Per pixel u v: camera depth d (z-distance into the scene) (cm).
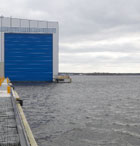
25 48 7875
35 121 2077
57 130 1761
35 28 7875
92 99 4181
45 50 7950
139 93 5941
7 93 2442
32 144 838
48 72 8056
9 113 1339
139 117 2358
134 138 1580
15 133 924
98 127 1884
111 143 1468
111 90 6975
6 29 7750
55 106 3102
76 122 2064
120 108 3044
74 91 6012
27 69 7938
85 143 1450
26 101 3631
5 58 7800
